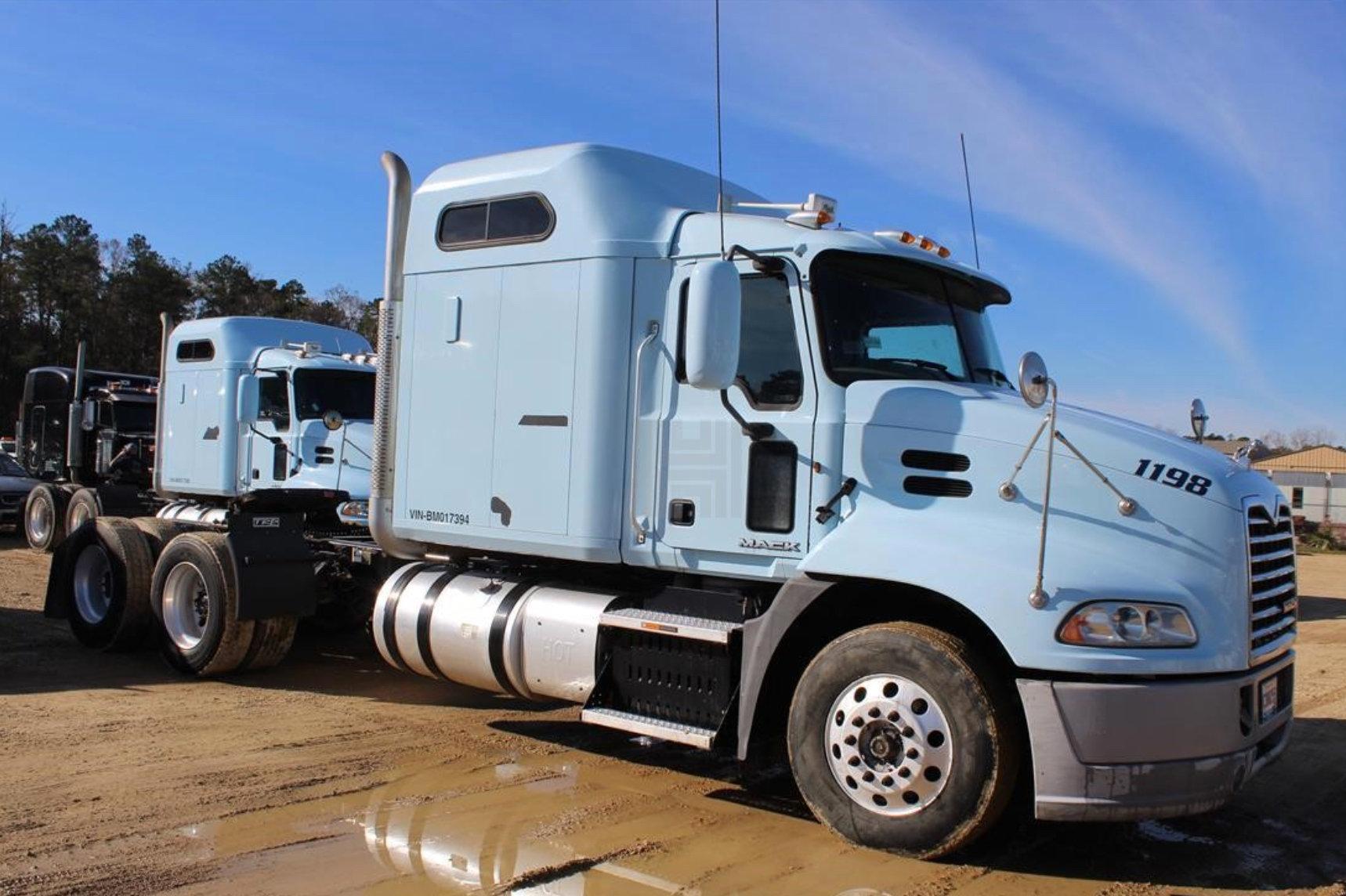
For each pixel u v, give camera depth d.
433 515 6.34
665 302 5.52
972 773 4.27
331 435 11.33
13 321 59.06
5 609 10.84
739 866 4.36
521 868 4.29
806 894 4.07
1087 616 4.19
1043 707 4.20
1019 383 4.25
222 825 4.73
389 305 6.68
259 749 6.05
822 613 5.03
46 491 16.55
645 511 5.49
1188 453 4.61
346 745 6.21
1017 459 4.65
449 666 6.27
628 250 5.59
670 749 6.32
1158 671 4.16
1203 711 4.19
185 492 12.94
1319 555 35.03
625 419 5.57
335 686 7.91
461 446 6.21
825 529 4.92
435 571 6.64
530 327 5.89
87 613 8.85
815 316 5.06
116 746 6.02
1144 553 4.38
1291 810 5.54
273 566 7.79
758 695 4.87
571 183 5.79
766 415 5.14
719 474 5.25
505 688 6.06
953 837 4.32
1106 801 4.14
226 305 65.62
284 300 67.38
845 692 4.62
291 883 4.07
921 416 4.85
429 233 6.43
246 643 7.69
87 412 16.56
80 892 3.94
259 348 12.48
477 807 5.09
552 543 5.74
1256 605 4.50
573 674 5.66
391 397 6.67
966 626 4.73
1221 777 4.24
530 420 5.87
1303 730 7.40
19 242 61.09
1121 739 4.14
